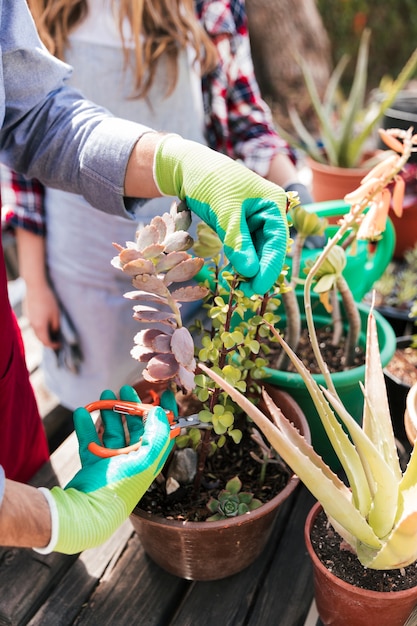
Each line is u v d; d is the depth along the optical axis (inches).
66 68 30.9
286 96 124.8
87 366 51.5
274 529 32.1
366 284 41.9
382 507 24.1
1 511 19.7
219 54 43.5
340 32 161.2
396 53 162.2
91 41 40.4
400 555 23.9
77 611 28.1
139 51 38.9
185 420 26.9
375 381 27.2
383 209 28.9
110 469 23.2
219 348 27.6
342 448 25.3
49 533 20.7
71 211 45.0
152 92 41.7
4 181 46.3
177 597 29.3
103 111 31.4
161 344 25.0
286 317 37.8
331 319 40.7
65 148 30.1
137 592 28.9
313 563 26.2
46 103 30.7
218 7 42.3
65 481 33.6
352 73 163.5
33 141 31.1
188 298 24.8
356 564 26.4
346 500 23.5
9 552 30.1
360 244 39.1
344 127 66.0
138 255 23.4
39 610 28.0
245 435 32.6
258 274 23.4
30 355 60.6
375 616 25.5
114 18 39.4
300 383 31.7
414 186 55.7
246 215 25.4
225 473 31.2
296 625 27.7
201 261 24.0
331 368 37.8
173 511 28.7
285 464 30.1
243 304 26.7
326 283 32.0
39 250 49.2
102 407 26.6
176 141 27.5
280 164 46.5
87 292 48.0
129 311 49.0
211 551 27.2
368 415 26.8
